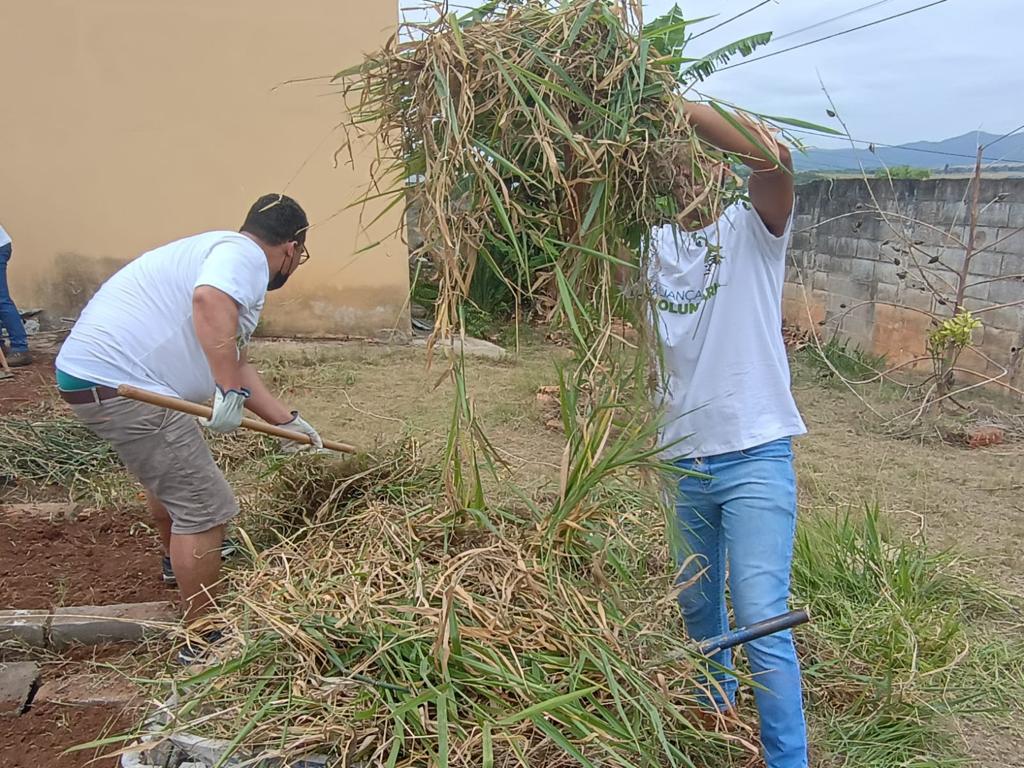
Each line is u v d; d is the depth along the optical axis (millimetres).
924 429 5309
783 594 1985
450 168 1727
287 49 7305
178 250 2605
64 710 2426
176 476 2525
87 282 7605
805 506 4016
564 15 1786
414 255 1930
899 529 3787
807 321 8047
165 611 2836
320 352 7000
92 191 7422
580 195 1825
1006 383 5770
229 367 2475
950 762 2270
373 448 3273
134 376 2469
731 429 1995
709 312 1995
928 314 5918
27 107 7219
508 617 1776
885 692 2484
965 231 6051
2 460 4031
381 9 7340
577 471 2008
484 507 2215
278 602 1875
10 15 7043
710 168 1765
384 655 1705
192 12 7145
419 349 7312
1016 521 3951
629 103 1735
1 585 3014
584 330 1921
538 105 1691
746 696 2377
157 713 1788
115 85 7234
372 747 1571
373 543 2109
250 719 1665
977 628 2967
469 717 1619
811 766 2234
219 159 7453
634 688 1715
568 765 1570
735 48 2246
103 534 3486
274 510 3129
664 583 2168
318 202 7539
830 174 7652
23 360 6309
